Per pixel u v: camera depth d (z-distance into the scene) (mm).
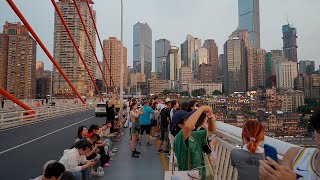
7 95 20891
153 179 6023
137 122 8500
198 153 3240
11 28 91438
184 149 3199
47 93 125000
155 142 11000
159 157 8297
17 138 13883
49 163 3855
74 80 94188
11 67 89812
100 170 6324
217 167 4289
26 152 10078
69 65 93688
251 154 2477
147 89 195875
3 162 8352
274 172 1470
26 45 93312
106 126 8961
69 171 4578
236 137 3574
